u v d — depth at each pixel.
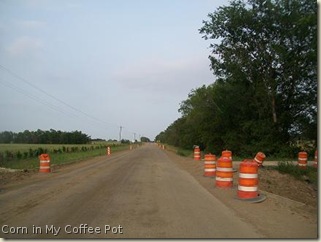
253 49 44.88
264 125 43.53
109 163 31.98
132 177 19.23
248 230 8.11
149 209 10.33
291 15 41.38
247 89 45.38
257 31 43.44
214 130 50.53
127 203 11.27
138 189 14.45
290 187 19.52
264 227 8.45
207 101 54.09
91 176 19.88
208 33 45.47
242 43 45.00
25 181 18.16
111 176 19.81
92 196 12.67
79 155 51.31
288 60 42.09
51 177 19.84
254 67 44.00
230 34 45.00
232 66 44.03
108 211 10.04
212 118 51.62
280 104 44.84
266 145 43.22
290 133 45.50
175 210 10.21
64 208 10.48
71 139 140.88
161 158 41.56
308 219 9.46
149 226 8.37
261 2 42.75
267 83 43.59
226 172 15.16
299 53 41.62
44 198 12.31
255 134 43.88
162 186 15.44
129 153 59.31
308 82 43.25
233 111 48.31
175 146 108.25
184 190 14.28
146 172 22.34
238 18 43.00
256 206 11.07
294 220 9.29
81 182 16.95
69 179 18.41
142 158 41.22
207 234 7.71
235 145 46.22
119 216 9.40
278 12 42.22
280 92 44.66
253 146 44.03
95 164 31.00
